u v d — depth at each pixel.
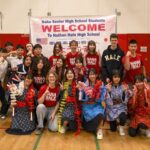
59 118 4.65
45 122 5.00
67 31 5.84
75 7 7.90
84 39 5.82
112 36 5.02
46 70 5.02
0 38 7.80
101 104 4.61
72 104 4.67
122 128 4.57
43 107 4.51
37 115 4.55
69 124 4.59
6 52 5.54
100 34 5.77
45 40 5.90
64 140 4.25
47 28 5.87
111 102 4.62
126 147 3.99
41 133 4.55
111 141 4.24
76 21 5.80
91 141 4.22
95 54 5.34
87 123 4.61
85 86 4.64
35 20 5.88
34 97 4.70
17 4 7.98
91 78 4.62
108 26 5.74
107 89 4.63
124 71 5.11
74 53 5.40
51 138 4.32
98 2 7.86
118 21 7.88
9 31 8.02
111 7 7.86
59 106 4.73
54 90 4.69
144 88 4.51
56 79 4.68
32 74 4.91
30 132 4.55
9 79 5.23
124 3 7.84
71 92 4.68
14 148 3.90
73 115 4.62
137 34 7.66
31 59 5.13
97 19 5.75
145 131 4.64
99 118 4.40
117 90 4.65
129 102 4.64
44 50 5.92
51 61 5.48
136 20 7.86
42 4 7.96
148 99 4.46
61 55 5.45
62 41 5.88
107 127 4.91
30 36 5.93
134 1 7.82
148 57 7.64
